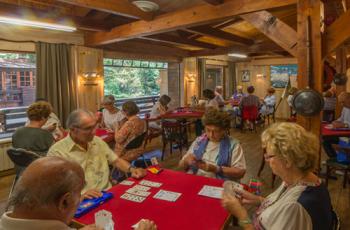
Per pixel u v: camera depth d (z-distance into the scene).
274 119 9.03
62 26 3.92
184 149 5.51
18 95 4.67
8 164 4.20
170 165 4.50
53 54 4.62
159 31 3.94
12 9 3.40
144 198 1.52
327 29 2.60
